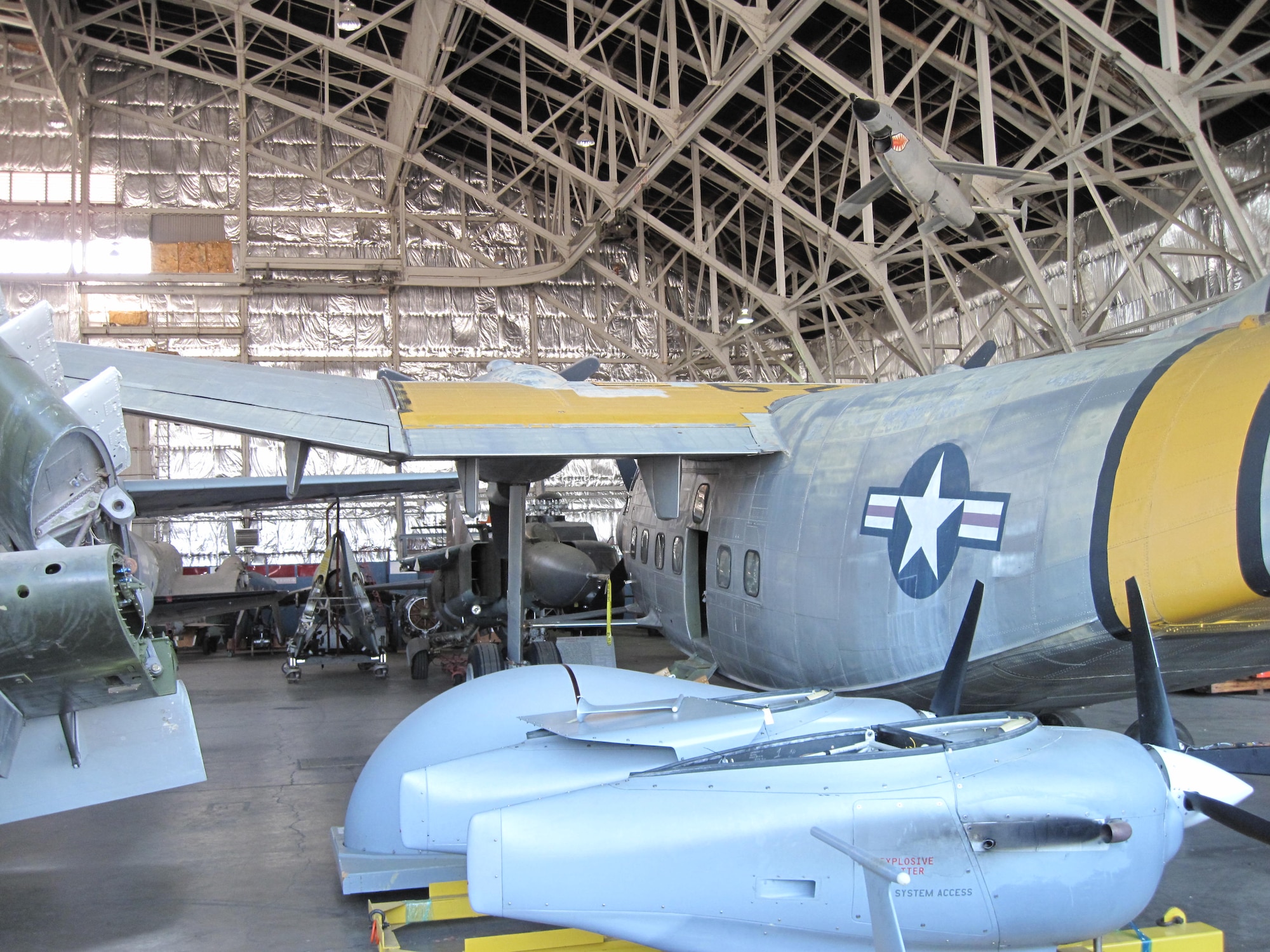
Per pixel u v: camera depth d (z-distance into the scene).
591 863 4.57
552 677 7.02
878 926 3.84
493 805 5.52
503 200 35.47
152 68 33.59
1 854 7.70
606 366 35.62
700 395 11.05
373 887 6.18
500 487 13.44
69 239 32.72
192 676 20.27
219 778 10.21
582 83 27.61
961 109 21.80
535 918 4.59
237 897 6.59
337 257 33.97
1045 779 4.70
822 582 8.51
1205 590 5.94
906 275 29.12
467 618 16.05
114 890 6.75
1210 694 14.59
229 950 5.68
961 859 4.55
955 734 5.38
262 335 33.75
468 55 27.94
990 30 17.41
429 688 17.39
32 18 27.89
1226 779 5.05
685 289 34.91
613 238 34.59
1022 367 7.84
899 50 20.56
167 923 6.12
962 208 15.55
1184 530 6.01
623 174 31.50
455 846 5.53
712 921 4.64
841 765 4.78
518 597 11.52
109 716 5.67
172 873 7.12
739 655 10.16
